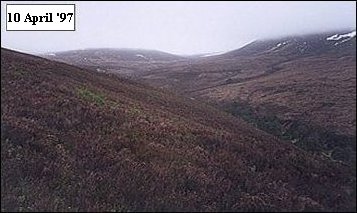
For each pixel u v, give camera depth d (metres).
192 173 10.50
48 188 8.13
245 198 9.92
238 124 25.81
